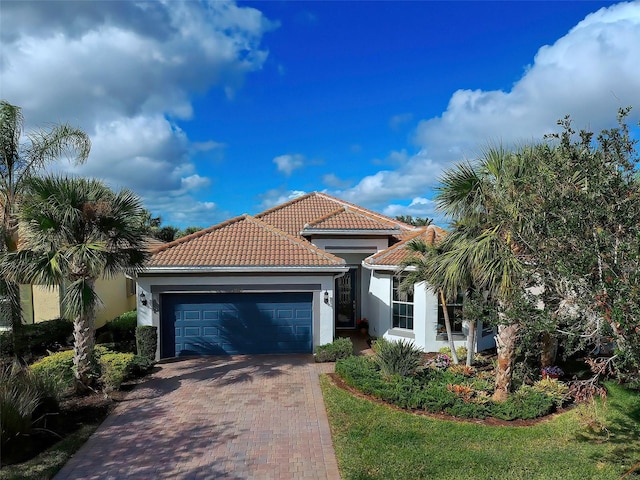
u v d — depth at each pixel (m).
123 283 23.48
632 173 5.68
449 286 10.43
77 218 10.62
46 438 8.83
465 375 12.06
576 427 9.05
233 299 15.76
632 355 4.88
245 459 8.02
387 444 8.34
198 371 13.73
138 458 8.09
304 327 16.02
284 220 22.34
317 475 7.43
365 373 11.91
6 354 12.45
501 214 7.04
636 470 7.13
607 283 4.96
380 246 20.25
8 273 10.59
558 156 6.26
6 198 12.40
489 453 7.91
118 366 11.94
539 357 13.64
